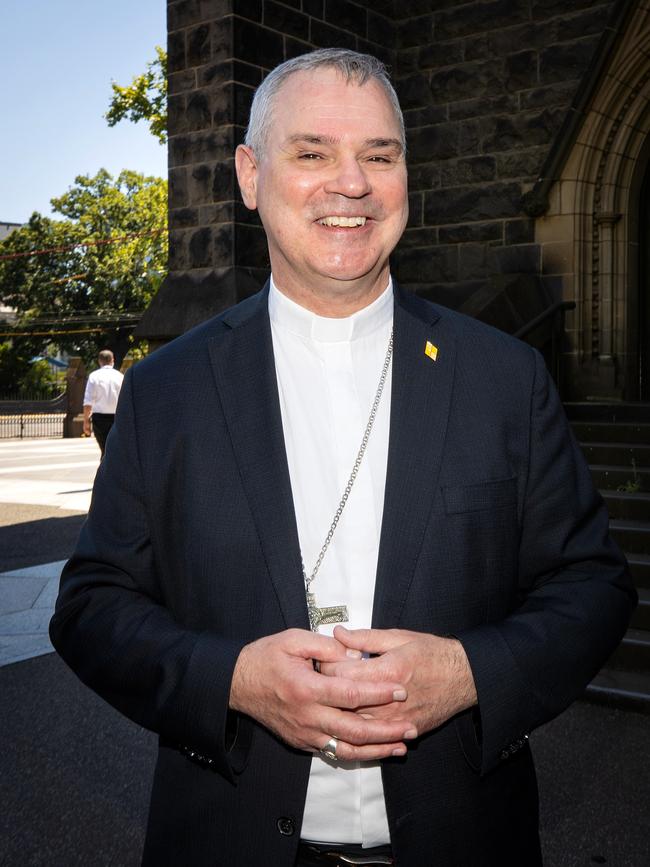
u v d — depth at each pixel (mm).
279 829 1343
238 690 1272
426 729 1277
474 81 8477
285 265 1497
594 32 7879
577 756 4008
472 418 1453
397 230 1488
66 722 4562
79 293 59656
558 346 8062
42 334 60250
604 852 3221
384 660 1229
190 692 1295
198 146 7461
